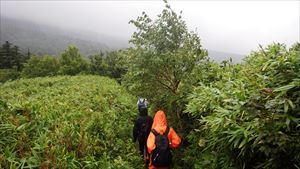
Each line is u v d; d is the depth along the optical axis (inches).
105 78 1222.9
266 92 188.1
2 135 252.1
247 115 189.3
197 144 297.4
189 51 353.7
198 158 288.2
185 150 324.2
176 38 374.3
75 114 355.6
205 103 256.8
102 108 454.9
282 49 233.0
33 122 285.7
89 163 255.0
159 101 378.6
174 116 365.1
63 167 233.6
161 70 361.1
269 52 241.4
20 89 827.4
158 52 364.2
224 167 218.5
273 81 206.7
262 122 175.6
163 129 284.8
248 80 230.1
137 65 360.5
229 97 232.1
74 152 260.4
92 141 296.7
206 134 259.8
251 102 184.2
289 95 187.5
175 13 373.1
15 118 281.7
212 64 362.6
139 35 373.1
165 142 279.4
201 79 348.5
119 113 452.4
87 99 496.1
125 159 310.8
